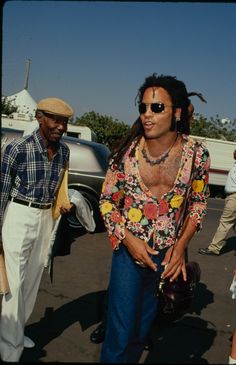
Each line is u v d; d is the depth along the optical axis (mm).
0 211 2734
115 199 2271
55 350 3160
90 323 3662
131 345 2137
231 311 4344
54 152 2838
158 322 2434
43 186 2803
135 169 2186
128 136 2240
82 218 4250
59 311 3891
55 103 2719
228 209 6598
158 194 2184
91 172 7426
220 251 7176
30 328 3502
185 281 2314
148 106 2135
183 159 2186
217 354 3322
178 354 3215
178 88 2162
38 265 2973
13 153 2727
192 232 2254
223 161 21281
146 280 2201
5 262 2766
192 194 2287
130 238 2162
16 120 11695
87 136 14375
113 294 2197
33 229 2814
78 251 6156
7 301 2760
